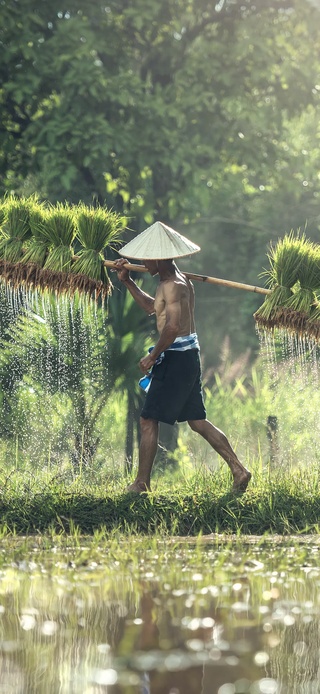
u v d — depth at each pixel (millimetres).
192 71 28922
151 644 7715
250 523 14594
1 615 8695
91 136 27453
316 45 30422
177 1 29172
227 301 44438
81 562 11492
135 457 23359
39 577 10578
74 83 27203
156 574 10719
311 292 15789
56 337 23438
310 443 23781
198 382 15602
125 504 14672
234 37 29906
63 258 15719
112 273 26047
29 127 27922
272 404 26188
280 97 30438
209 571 10930
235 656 7359
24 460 20859
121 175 29703
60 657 7328
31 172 29250
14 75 28078
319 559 11836
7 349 23734
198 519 14562
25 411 23125
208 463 22391
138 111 28078
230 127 29781
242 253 45219
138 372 24469
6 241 15945
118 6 29172
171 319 14867
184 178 29719
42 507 14656
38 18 27531
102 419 24844
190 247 15219
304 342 15945
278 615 8672
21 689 6582
